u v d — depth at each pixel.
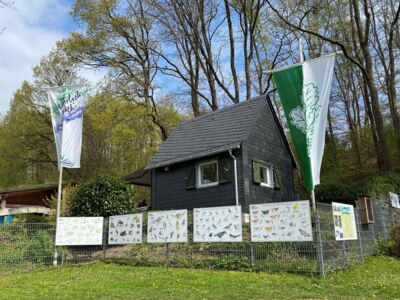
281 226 8.34
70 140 12.22
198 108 27.88
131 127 27.27
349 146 31.28
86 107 28.98
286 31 25.31
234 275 8.43
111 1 26.16
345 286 7.18
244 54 26.28
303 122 8.59
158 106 29.92
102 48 26.94
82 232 11.78
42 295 6.90
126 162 32.69
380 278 8.00
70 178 33.91
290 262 8.56
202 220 9.82
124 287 7.47
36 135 33.59
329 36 25.84
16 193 23.31
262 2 24.14
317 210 8.21
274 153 17.45
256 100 17.70
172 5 25.98
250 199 14.65
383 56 26.23
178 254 10.70
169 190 17.22
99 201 13.96
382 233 12.70
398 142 23.72
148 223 11.10
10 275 9.77
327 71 8.70
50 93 12.41
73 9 26.27
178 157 16.77
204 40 27.05
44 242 11.35
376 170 25.34
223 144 15.36
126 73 27.20
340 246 9.06
